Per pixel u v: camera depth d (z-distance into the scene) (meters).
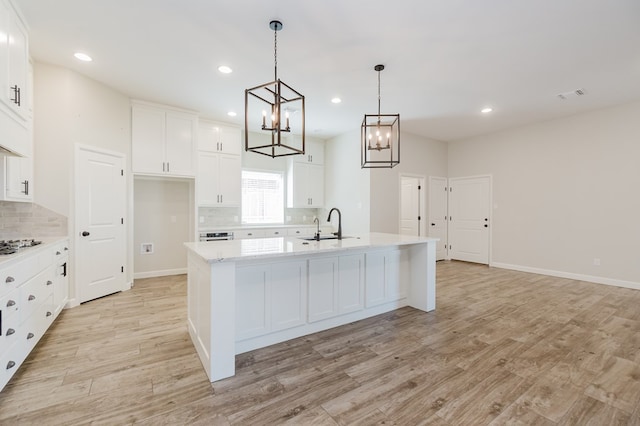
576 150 4.89
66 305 3.37
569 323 3.03
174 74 3.53
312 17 2.48
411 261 3.59
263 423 1.61
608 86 3.81
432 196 6.55
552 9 2.36
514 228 5.68
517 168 5.64
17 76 2.33
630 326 2.95
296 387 1.94
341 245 2.74
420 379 2.04
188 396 1.84
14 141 2.30
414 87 3.88
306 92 4.03
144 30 2.67
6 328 1.85
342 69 3.39
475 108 4.64
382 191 5.70
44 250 2.55
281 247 2.57
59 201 3.36
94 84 3.68
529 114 4.92
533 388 1.94
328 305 2.90
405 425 1.60
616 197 4.48
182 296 3.89
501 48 2.94
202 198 5.10
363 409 1.73
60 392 1.87
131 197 4.24
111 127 3.90
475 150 6.33
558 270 5.09
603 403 1.79
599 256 4.65
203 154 5.10
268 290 2.53
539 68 3.35
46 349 2.43
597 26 2.57
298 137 6.30
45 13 2.43
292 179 6.20
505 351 2.44
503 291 4.21
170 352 2.40
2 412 1.68
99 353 2.37
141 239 4.88
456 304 3.66
